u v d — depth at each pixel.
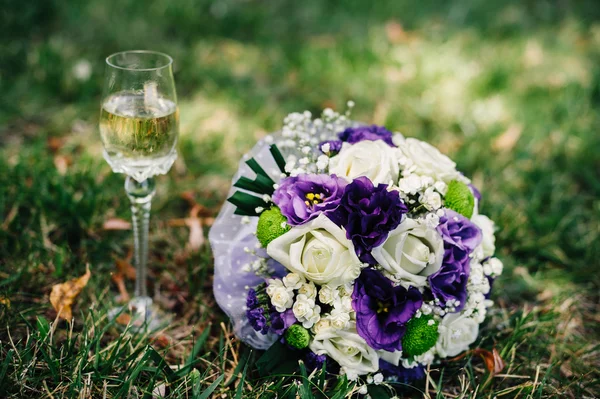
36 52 3.80
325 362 1.83
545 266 2.71
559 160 3.43
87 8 4.42
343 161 1.82
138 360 1.98
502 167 3.27
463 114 3.70
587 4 5.73
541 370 2.14
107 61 1.83
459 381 2.07
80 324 2.17
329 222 1.66
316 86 3.94
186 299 2.37
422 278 1.75
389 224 1.66
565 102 3.88
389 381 1.96
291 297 1.76
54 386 1.86
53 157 3.06
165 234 2.66
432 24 5.07
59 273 2.31
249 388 1.94
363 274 1.77
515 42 4.79
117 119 1.77
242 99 3.71
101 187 2.71
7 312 2.06
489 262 2.02
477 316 1.98
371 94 3.89
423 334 1.82
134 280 2.44
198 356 2.10
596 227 2.93
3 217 2.57
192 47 4.23
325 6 5.22
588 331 2.40
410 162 1.86
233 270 2.03
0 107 3.38
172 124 1.85
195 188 2.96
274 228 1.79
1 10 4.14
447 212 1.82
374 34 4.64
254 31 4.60
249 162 1.95
